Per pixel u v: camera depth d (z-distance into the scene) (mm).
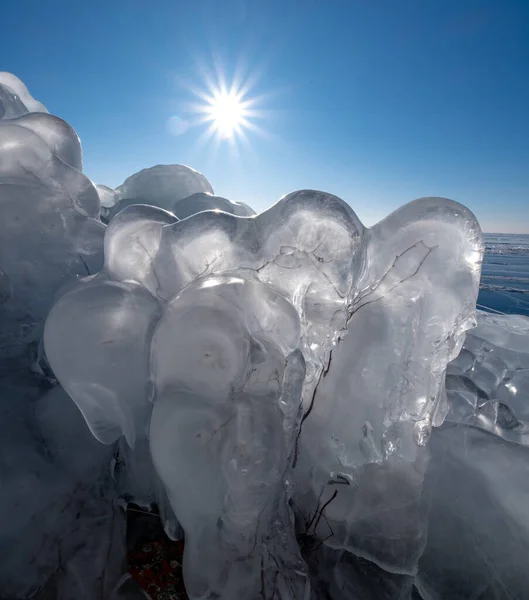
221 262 1650
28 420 1651
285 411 1508
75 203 2264
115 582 1466
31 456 1551
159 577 1470
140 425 1541
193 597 1315
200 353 1332
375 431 1683
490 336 3434
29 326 1931
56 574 1417
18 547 1392
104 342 1492
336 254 1587
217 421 1302
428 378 1646
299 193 1569
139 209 1715
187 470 1274
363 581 1652
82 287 1585
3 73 2994
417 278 1608
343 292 1620
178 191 3186
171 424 1284
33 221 2057
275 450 1317
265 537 1409
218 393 1345
